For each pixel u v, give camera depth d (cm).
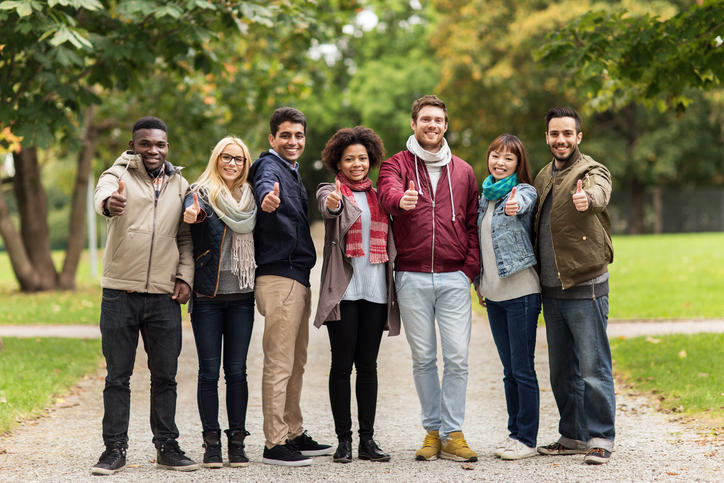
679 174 3716
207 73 926
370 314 499
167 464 479
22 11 685
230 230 486
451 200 509
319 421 626
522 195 499
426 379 508
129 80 898
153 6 800
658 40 789
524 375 504
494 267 507
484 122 3259
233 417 491
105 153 2062
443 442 504
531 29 2875
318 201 503
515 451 499
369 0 1592
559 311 503
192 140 1831
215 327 490
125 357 480
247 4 850
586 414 492
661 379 714
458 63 3030
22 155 1728
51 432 588
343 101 4147
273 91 1628
